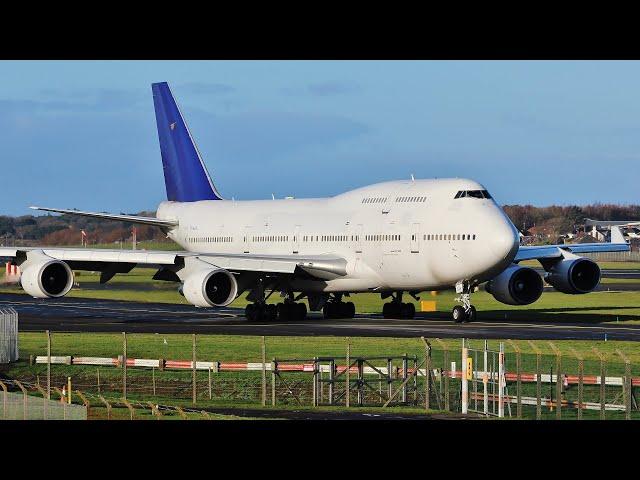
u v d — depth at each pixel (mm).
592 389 148125
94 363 168250
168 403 140500
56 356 176750
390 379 144250
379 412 132875
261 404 140625
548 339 192750
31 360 171000
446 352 145875
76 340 199750
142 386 156000
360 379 144125
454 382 152000
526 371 157375
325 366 161000
